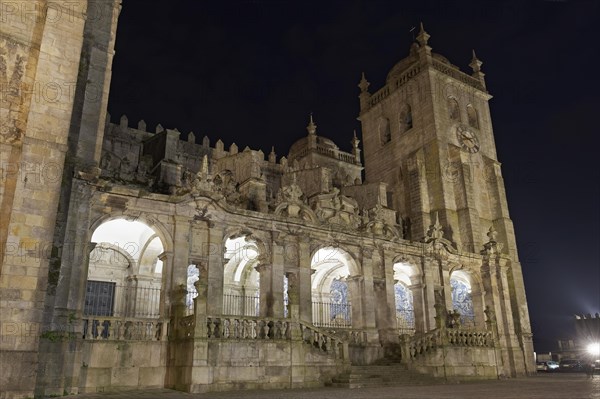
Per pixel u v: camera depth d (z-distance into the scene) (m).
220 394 21.47
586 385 26.72
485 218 51.50
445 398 18.56
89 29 26.38
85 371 22.48
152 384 24.20
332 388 25.25
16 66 20.45
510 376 40.16
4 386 16.88
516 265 49.03
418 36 56.62
